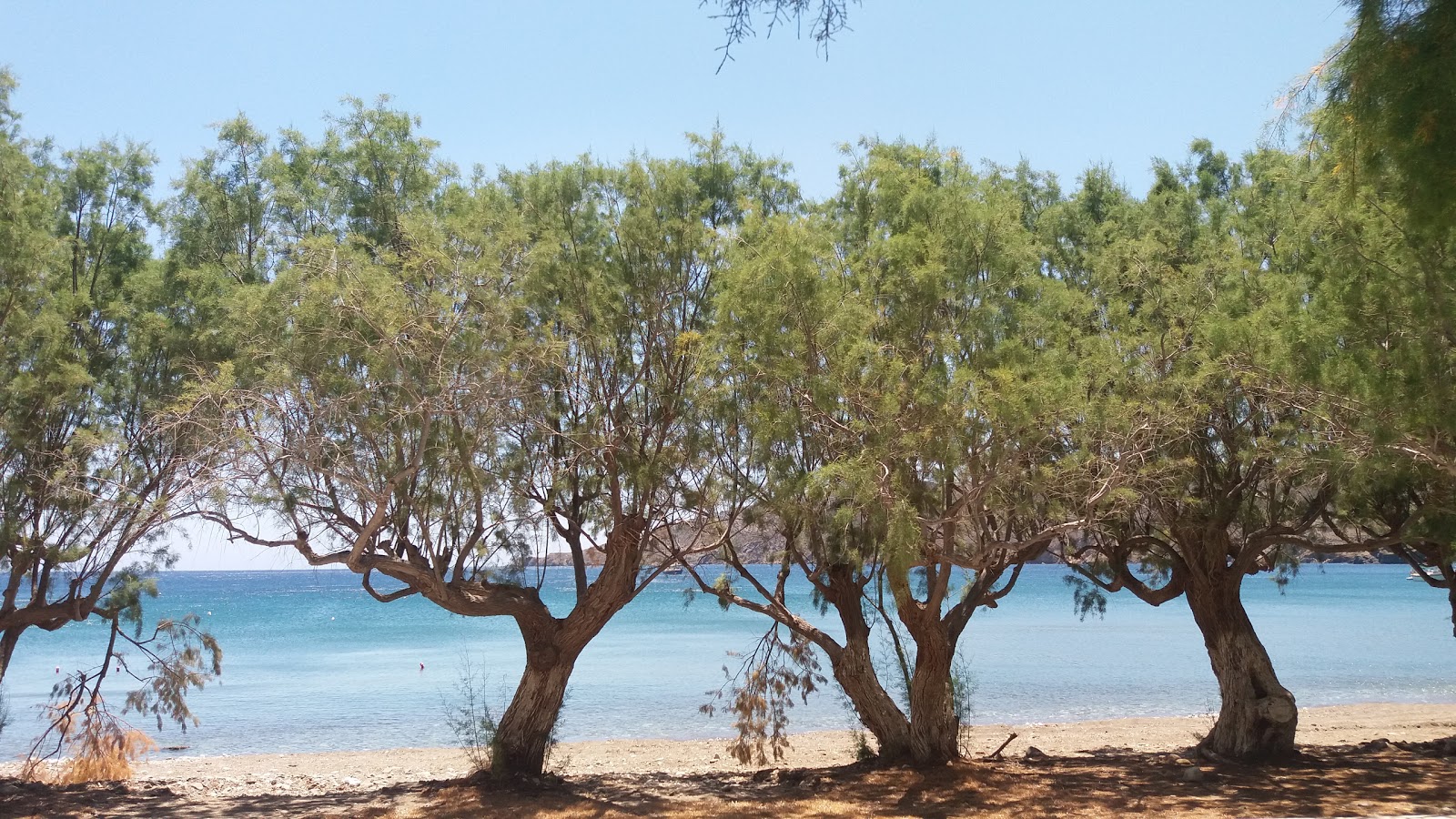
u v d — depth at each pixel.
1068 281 14.23
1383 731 21.88
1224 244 12.42
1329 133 7.51
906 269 10.66
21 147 12.31
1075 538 16.33
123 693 34.34
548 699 14.77
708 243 12.93
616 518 13.69
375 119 13.72
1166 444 11.89
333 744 24.30
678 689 32.91
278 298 10.98
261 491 11.71
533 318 12.89
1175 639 49.44
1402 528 12.86
